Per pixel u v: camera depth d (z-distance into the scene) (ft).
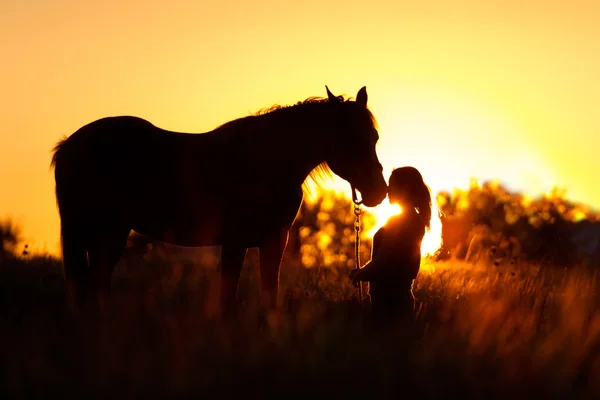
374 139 32.32
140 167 34.04
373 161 32.07
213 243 34.71
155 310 29.66
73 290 33.32
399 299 27.02
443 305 34.12
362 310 28.50
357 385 20.25
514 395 20.08
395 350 22.86
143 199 34.40
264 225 33.35
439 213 28.50
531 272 47.75
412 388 20.44
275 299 32.27
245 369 20.84
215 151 33.76
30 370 20.04
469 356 22.21
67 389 19.38
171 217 34.40
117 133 34.27
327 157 33.22
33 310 30.86
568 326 26.25
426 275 46.24
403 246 26.71
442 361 21.77
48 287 39.29
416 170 27.35
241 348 22.58
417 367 21.07
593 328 25.70
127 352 22.35
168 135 34.65
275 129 33.35
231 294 32.96
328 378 20.43
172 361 21.06
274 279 33.58
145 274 46.88
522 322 28.50
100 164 33.88
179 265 50.98
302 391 19.90
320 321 26.96
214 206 33.60
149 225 34.86
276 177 33.09
